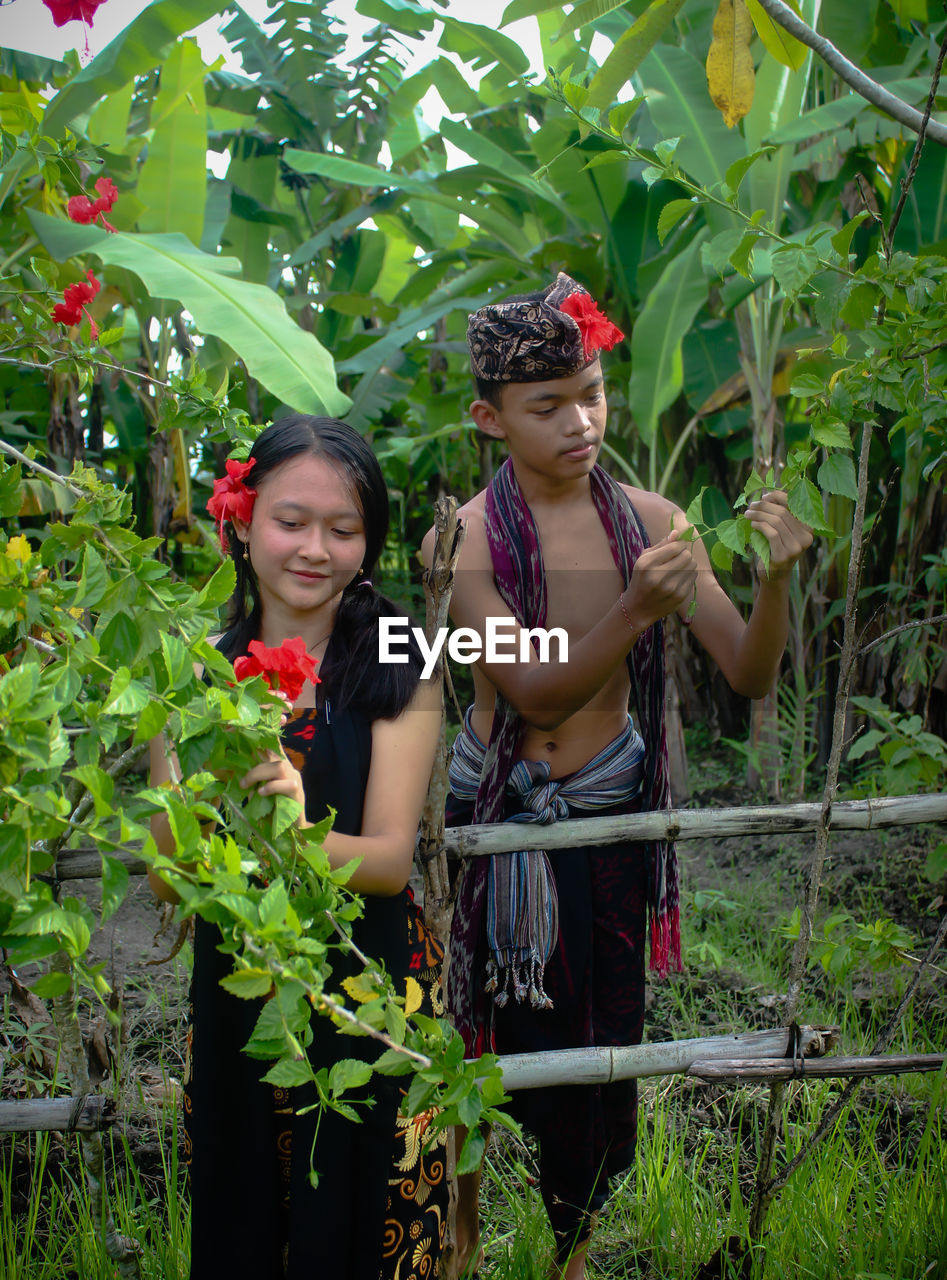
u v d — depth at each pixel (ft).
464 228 17.85
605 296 15.07
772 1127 5.36
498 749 5.57
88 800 5.16
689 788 14.76
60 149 6.43
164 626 3.09
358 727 4.42
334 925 3.21
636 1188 6.38
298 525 4.32
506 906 5.41
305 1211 4.15
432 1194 4.50
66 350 6.23
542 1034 5.62
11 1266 5.39
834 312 4.57
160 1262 5.51
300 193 18.24
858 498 4.88
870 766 12.71
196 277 10.64
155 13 10.71
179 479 14.57
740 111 5.76
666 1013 8.84
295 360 10.28
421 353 18.08
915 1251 5.43
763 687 5.54
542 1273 5.64
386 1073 3.20
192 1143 4.37
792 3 4.75
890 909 10.18
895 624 12.94
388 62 17.40
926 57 11.57
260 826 3.16
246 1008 4.30
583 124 4.78
